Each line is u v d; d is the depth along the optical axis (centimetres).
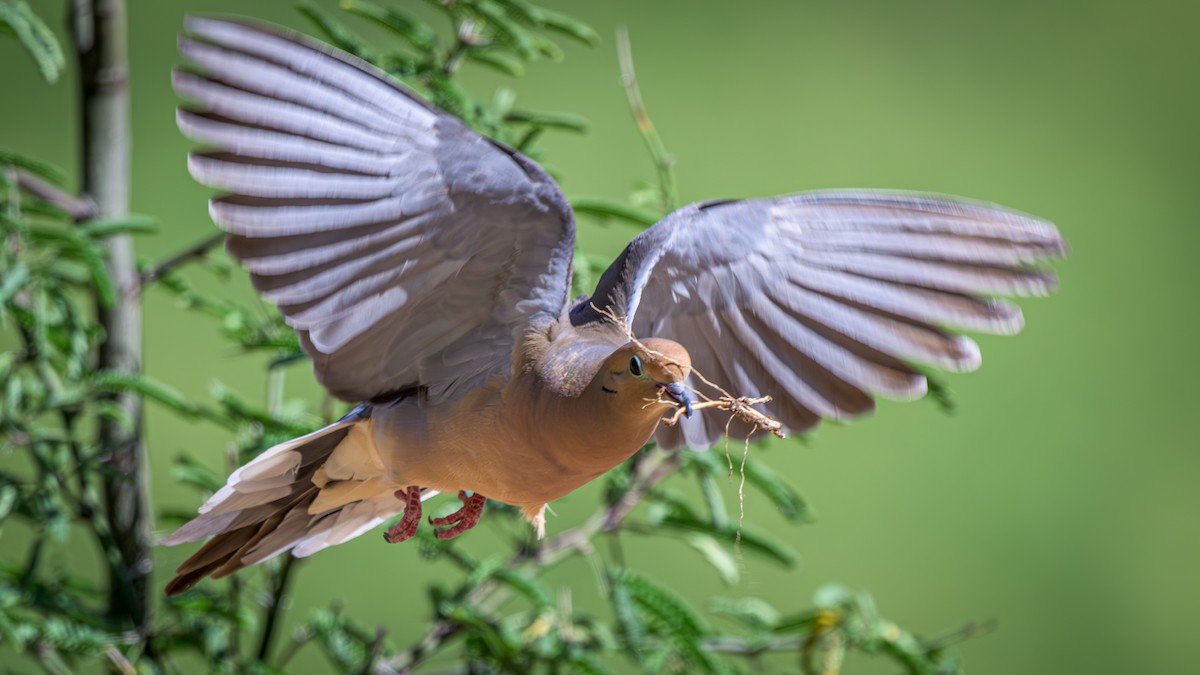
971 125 2138
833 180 1989
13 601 1009
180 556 1202
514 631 1041
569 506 1442
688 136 1955
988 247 792
